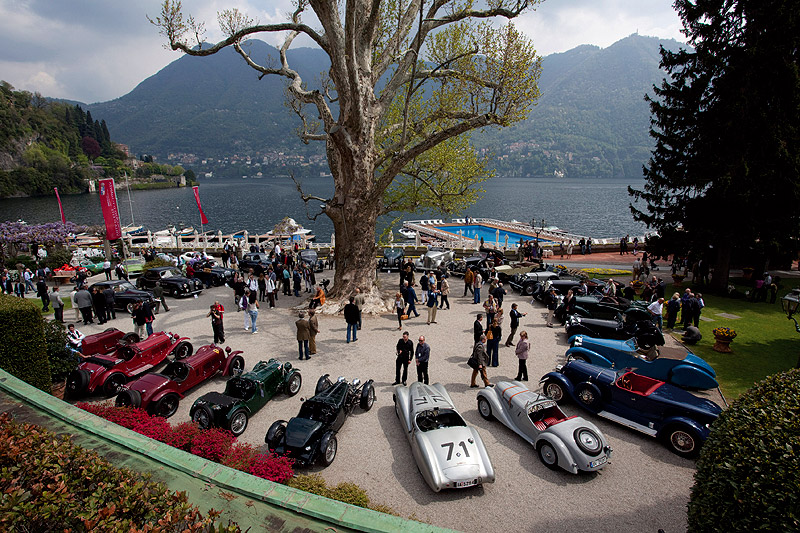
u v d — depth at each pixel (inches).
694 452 359.9
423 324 747.4
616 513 300.2
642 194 988.6
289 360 581.9
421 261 1203.9
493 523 289.7
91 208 4970.5
